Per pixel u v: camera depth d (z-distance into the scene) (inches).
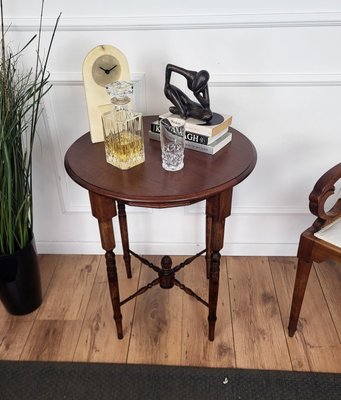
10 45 48.3
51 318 55.3
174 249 65.1
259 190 58.5
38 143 55.2
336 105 50.6
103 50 40.4
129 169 39.6
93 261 65.3
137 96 51.3
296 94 50.1
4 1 45.6
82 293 59.3
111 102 39.9
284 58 48.0
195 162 40.6
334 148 54.1
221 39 47.1
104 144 44.2
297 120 52.1
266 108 51.4
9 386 46.9
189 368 48.3
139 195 35.1
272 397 45.2
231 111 52.0
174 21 45.8
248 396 45.3
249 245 64.5
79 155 42.3
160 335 52.4
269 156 55.4
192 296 53.2
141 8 45.8
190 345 51.0
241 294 58.4
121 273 62.6
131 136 39.4
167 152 38.4
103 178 38.0
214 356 49.6
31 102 51.0
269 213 60.4
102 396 45.7
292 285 59.9
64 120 53.8
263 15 44.9
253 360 49.1
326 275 61.4
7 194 45.3
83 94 51.5
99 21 46.2
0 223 46.8
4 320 55.1
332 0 44.1
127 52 48.5
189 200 35.3
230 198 38.9
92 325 54.1
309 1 44.3
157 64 49.2
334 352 49.8
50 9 46.1
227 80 49.2
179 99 42.8
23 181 47.7
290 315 50.1
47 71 49.8
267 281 60.7
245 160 40.7
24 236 50.0
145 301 57.5
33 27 46.7
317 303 56.6
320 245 42.1
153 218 61.7
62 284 60.9
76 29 46.9
